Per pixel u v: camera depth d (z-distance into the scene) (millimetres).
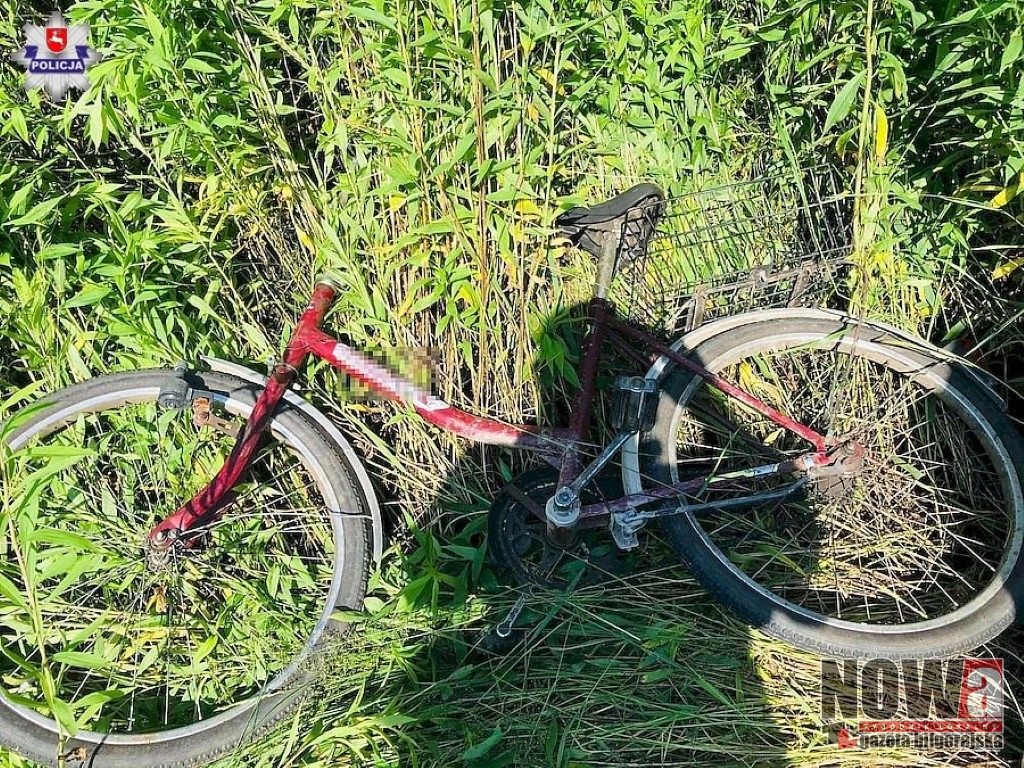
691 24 2287
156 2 1946
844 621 2219
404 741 2076
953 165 2377
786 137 2344
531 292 2309
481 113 2010
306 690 2170
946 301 2527
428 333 2371
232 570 2420
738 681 2189
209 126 2160
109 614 2283
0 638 2236
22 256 2359
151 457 2391
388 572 2428
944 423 2461
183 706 2285
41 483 1878
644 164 2529
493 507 2340
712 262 2557
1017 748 2119
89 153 2459
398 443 2504
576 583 2344
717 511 2484
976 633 2168
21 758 2053
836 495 2369
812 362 2547
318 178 2338
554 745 2057
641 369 2475
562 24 2049
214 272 2406
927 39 2146
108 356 2465
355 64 2203
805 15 2160
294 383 2418
